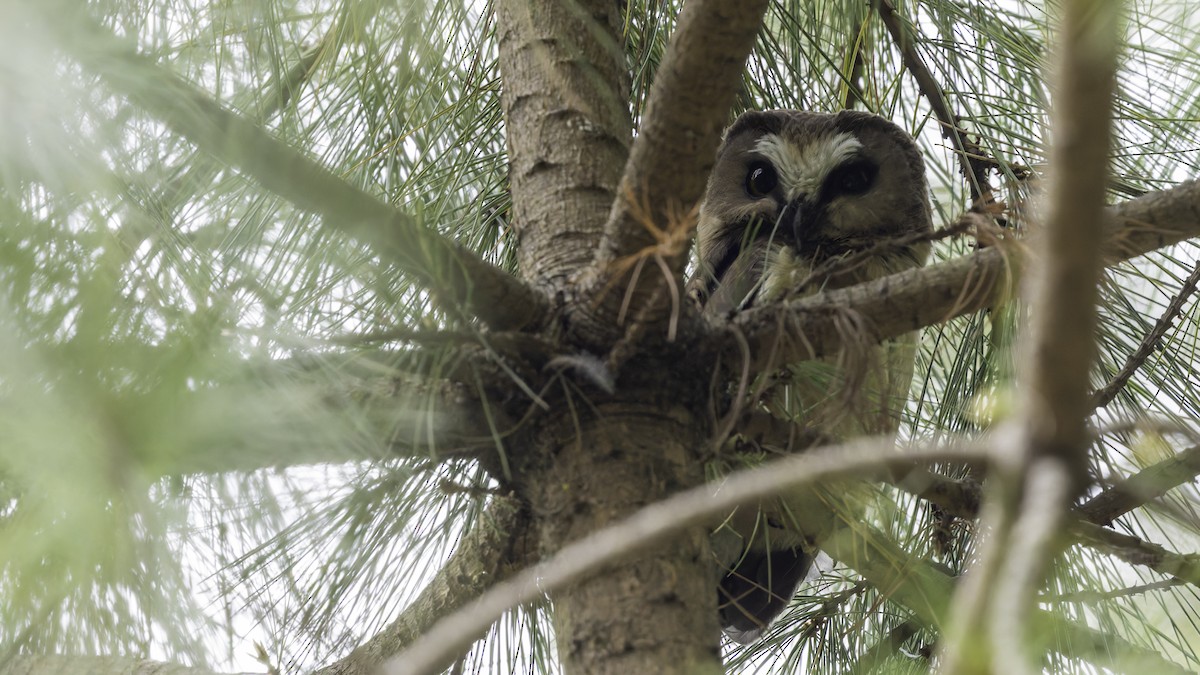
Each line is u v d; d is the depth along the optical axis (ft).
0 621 12.34
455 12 20.59
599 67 19.26
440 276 14.19
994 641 6.93
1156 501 16.90
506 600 10.18
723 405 16.33
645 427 15.49
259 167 12.84
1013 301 17.85
